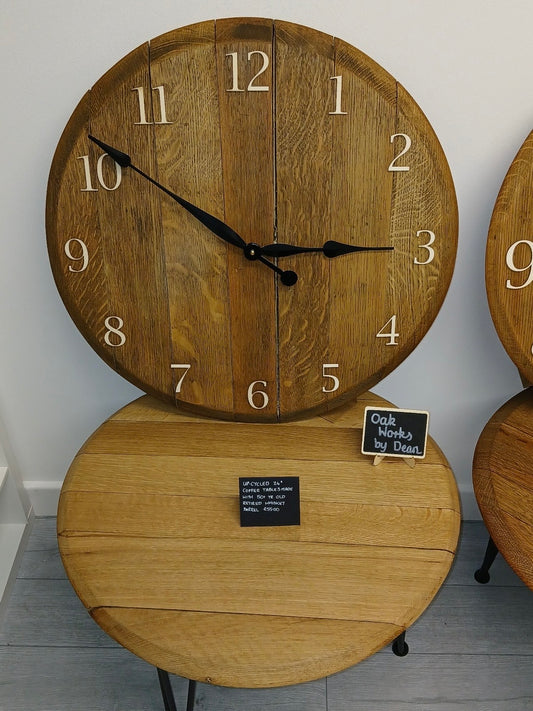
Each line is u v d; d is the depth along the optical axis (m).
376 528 1.17
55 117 1.26
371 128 1.11
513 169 1.17
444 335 1.54
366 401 1.44
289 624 1.04
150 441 1.34
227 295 1.25
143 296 1.26
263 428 1.37
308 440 1.34
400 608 1.06
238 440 1.34
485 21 1.14
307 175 1.15
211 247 1.21
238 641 1.02
